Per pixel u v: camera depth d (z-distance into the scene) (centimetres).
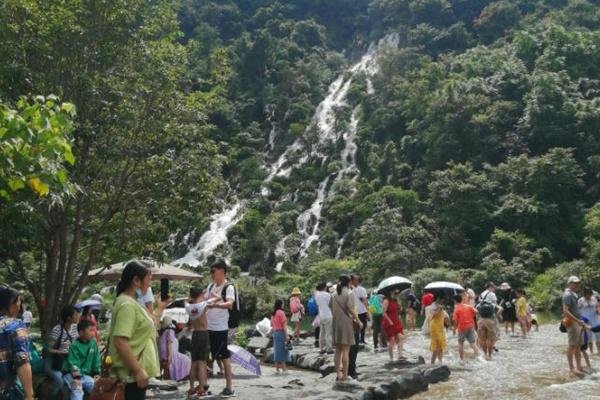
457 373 1280
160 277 1517
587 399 997
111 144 1337
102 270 1471
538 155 4906
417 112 5769
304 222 5575
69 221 1430
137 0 1370
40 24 1250
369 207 4881
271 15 9281
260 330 1909
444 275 3622
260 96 7581
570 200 4481
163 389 1067
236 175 6444
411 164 5519
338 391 989
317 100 7525
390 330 1341
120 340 490
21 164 584
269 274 4841
